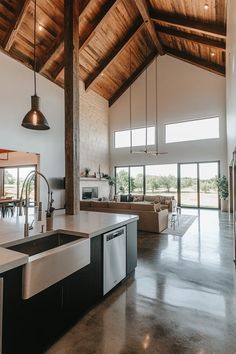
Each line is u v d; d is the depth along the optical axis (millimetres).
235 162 3686
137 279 2916
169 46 9539
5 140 6719
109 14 7215
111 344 1770
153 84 10594
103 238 2396
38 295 1632
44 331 1686
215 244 4457
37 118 3123
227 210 8852
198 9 6129
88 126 10250
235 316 2125
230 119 6000
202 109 9523
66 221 2762
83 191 9805
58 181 8680
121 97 11461
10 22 6199
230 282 2832
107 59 9180
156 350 1707
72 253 1889
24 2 5613
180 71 9969
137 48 9477
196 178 9797
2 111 6633
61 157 8875
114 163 11727
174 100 10133
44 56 7586
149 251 4047
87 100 10172
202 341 1797
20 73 7176
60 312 1840
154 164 10664
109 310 2221
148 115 10734
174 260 3594
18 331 1478
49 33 7027
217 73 9117
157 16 7168
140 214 5645
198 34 7371
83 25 7234
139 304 2330
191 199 9906
